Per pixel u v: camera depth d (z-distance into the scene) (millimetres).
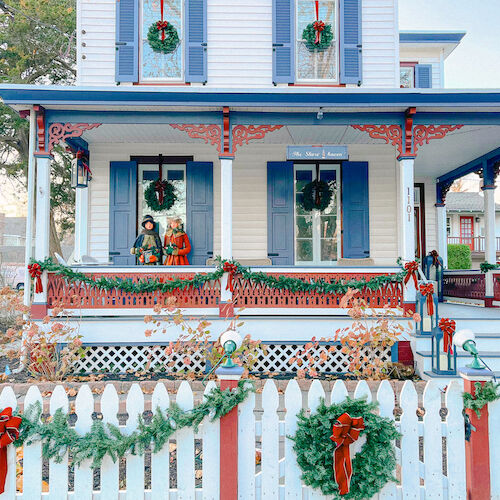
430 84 13766
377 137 7652
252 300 7418
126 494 2885
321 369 7246
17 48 19312
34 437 2867
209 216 9977
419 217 12719
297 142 9883
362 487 2854
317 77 9625
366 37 9727
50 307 7270
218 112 7570
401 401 3006
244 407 2984
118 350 7469
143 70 9469
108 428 2924
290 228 10016
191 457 2930
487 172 10164
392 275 7316
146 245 9133
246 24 9633
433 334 6332
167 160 10117
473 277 11109
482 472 2938
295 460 2951
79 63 9430
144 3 9547
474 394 2982
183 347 6750
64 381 6469
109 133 9078
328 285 7305
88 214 9984
